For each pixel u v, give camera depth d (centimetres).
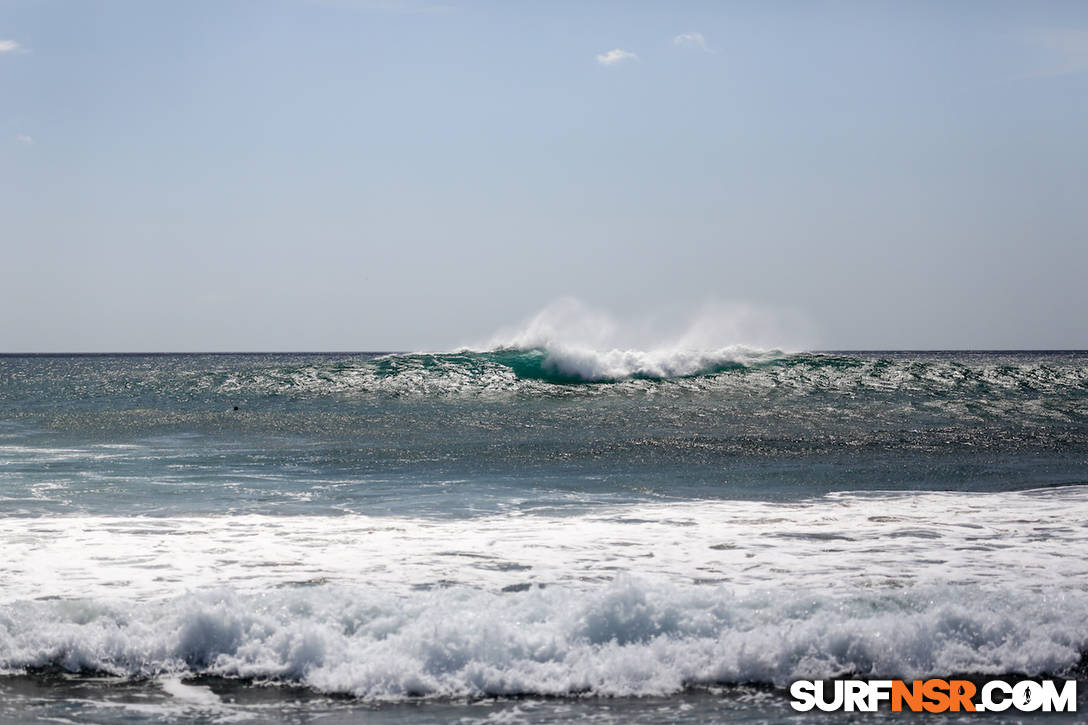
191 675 896
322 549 1316
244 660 910
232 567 1208
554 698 850
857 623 944
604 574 1173
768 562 1234
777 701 841
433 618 953
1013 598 1003
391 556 1274
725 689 871
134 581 1130
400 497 1764
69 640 927
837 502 1714
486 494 1797
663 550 1309
